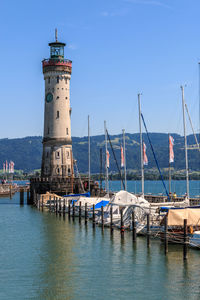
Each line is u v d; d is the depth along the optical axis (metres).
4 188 164.00
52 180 108.69
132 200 64.69
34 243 56.09
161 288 37.47
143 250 50.22
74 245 54.25
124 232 61.84
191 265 43.72
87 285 38.38
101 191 106.56
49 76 117.38
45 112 118.69
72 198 89.50
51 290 37.16
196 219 49.97
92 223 71.75
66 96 117.94
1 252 50.88
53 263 45.56
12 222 76.00
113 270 42.66
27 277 40.75
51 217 82.88
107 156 102.06
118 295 35.94
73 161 118.88
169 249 50.19
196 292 36.53
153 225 55.66
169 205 67.88
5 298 35.41
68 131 117.81
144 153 80.94
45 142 117.38
